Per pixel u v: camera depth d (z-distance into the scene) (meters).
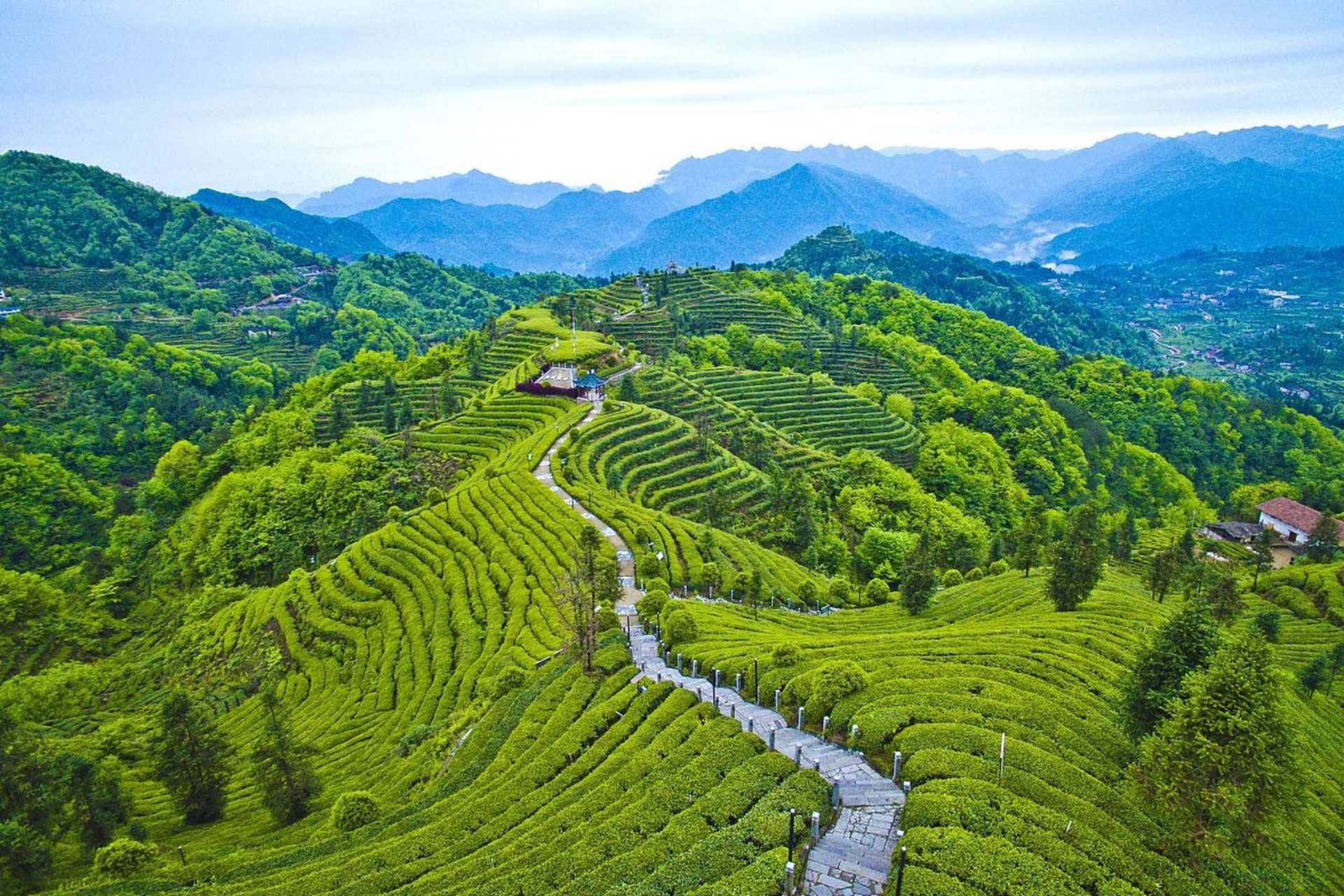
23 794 49.66
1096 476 192.00
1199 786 32.31
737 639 60.59
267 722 57.91
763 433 154.75
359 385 182.75
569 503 97.25
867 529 116.75
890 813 34.66
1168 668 39.12
